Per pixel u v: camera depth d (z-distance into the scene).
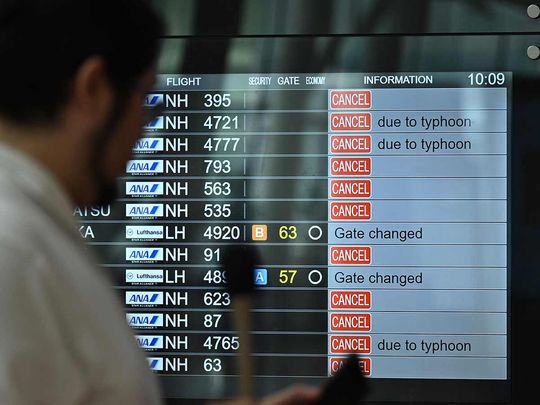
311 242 5.71
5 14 2.65
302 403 3.30
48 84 2.68
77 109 2.73
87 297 2.66
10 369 2.42
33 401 2.48
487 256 5.64
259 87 5.71
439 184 5.67
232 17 5.71
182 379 5.73
